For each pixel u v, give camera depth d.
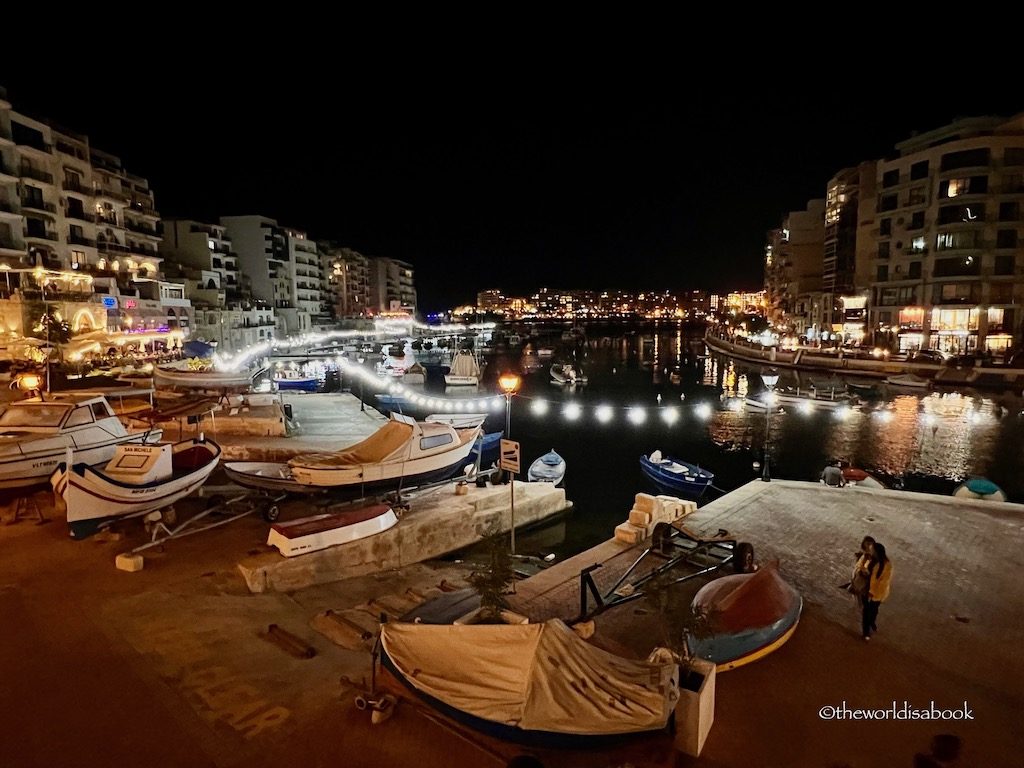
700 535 13.74
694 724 6.99
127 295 64.81
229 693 8.04
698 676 7.41
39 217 55.66
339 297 130.25
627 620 10.30
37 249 55.00
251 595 11.83
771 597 9.70
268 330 93.69
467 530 17.44
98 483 13.23
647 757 6.77
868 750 7.22
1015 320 63.53
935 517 15.41
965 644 9.60
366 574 14.43
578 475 30.28
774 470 32.03
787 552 13.19
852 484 20.12
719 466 32.84
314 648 9.62
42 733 7.16
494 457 29.27
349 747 6.90
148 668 8.60
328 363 61.09
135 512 13.97
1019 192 62.22
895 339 70.38
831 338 85.50
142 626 9.84
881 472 31.27
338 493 16.55
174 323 71.00
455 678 6.92
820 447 36.22
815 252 109.44
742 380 69.62
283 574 12.59
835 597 11.16
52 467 16.14
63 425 16.86
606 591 11.48
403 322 130.62
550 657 6.82
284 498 16.14
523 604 10.95
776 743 7.29
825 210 101.50
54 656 8.88
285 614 11.19
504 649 6.95
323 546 13.51
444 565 15.96
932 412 45.53
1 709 7.61
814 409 46.69
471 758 6.70
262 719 7.46
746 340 100.31
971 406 47.81
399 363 64.75
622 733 6.46
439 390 59.12
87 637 9.43
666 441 38.06
